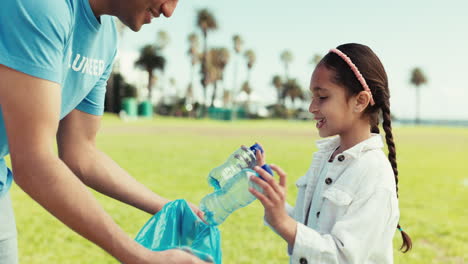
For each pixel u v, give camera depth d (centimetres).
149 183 685
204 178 748
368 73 167
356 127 172
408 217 537
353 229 153
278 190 132
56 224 440
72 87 160
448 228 485
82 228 127
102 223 127
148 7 140
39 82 120
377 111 174
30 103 119
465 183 832
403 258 386
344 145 177
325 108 169
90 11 147
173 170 837
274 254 375
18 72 118
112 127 2644
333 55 171
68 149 183
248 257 366
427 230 478
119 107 6006
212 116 6681
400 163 1174
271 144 1672
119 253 128
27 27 117
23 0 117
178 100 7944
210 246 140
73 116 183
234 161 155
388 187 158
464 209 593
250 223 473
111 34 178
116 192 185
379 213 155
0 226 160
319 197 175
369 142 167
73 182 126
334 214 163
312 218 176
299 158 1158
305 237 144
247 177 138
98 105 187
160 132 2227
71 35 140
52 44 122
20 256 350
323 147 192
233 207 148
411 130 4422
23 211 486
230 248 389
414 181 847
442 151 1639
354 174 164
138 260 127
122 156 1051
